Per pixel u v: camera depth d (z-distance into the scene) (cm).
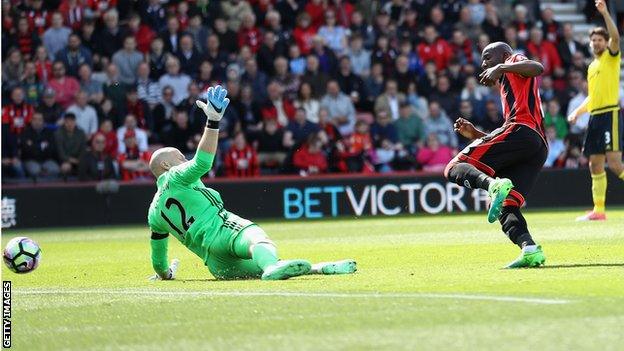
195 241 3161
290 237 5416
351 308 2391
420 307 2359
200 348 1995
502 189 3036
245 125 7775
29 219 7200
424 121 8075
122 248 5047
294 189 7475
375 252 4141
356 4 8775
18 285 3338
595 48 5719
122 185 7319
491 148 3183
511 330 2033
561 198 7844
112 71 7681
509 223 3191
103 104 7631
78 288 3153
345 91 8175
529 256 3136
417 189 7638
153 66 7831
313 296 2614
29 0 7988
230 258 3147
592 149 5791
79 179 7350
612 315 2172
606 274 2898
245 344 2014
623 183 7794
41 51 7712
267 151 7694
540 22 8956
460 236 4966
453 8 8838
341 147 7788
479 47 8712
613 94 5709
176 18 7975
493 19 8812
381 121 7994
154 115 7700
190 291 2866
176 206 3153
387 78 8281
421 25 8725
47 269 3912
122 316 2452
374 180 7581
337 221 6894
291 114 7919
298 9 8619
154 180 7444
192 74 7919
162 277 3306
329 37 8494
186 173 3100
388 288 2742
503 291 2591
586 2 9750
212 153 3072
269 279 3003
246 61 7994
